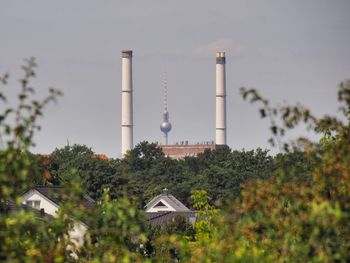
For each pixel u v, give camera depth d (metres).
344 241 37.09
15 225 36.22
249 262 38.06
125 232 37.62
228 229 38.97
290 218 37.16
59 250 37.16
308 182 38.31
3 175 36.25
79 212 37.94
